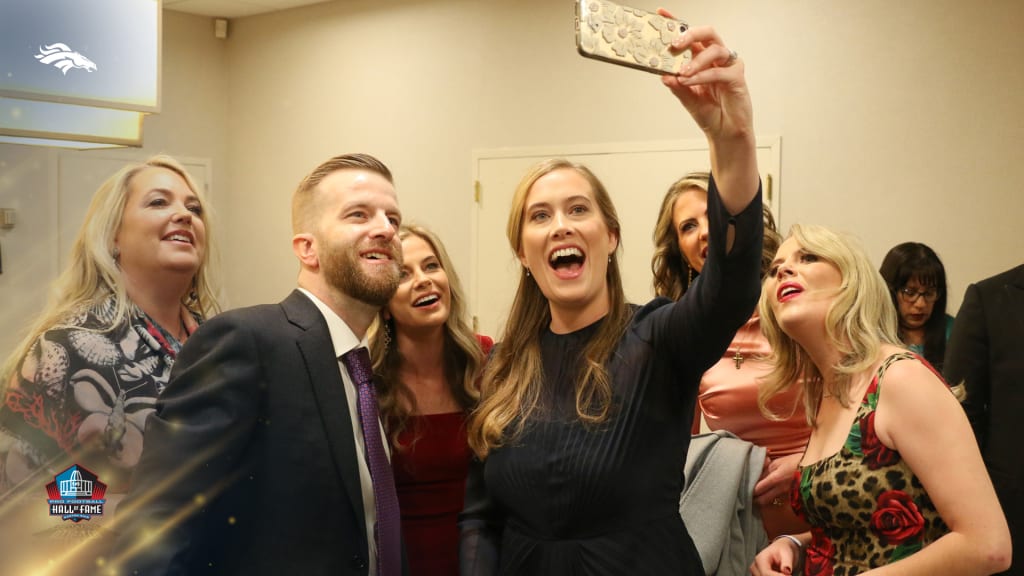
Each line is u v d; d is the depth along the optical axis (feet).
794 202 15.26
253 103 23.18
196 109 23.26
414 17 20.11
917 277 11.75
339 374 5.61
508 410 5.91
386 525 5.66
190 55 23.09
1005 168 13.56
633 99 17.03
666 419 5.54
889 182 14.43
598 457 5.40
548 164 6.16
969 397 8.51
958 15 13.79
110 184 6.93
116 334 6.59
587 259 5.85
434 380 7.59
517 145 18.58
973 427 8.52
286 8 22.31
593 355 5.74
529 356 6.08
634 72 17.01
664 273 9.43
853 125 14.70
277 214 22.86
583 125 17.67
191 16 23.04
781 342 6.68
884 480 5.59
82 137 6.13
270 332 5.46
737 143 4.86
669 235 9.30
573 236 5.82
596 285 5.88
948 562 5.18
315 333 5.60
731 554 7.13
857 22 14.60
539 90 18.25
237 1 21.76
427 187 20.04
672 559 5.32
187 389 5.24
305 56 22.13
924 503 5.50
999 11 13.50
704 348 5.29
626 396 5.52
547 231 5.87
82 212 21.59
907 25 14.19
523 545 5.61
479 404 6.32
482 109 19.08
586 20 4.38
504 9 18.69
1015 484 8.18
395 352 7.52
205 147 23.44
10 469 6.34
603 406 5.51
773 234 8.44
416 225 7.81
